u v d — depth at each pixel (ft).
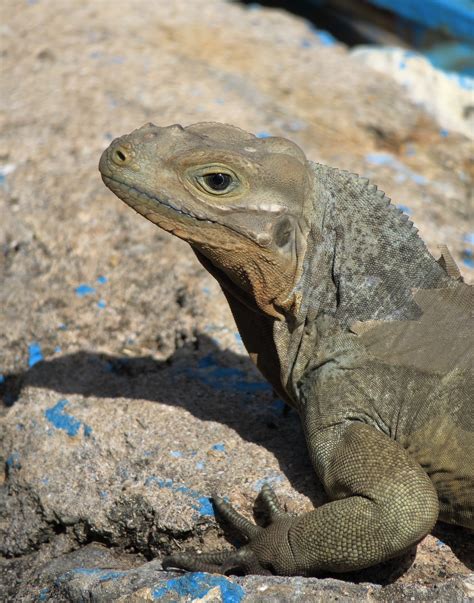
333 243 21.39
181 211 20.80
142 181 20.88
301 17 64.59
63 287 31.60
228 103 42.22
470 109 45.27
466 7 59.47
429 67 47.06
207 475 22.93
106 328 30.01
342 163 38.99
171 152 20.86
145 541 22.71
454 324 21.38
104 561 22.85
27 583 22.58
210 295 30.27
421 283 21.68
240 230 20.65
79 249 32.81
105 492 23.36
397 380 21.15
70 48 47.14
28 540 23.90
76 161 37.32
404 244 21.68
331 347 21.50
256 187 20.71
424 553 21.15
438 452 20.72
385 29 62.44
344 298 21.42
